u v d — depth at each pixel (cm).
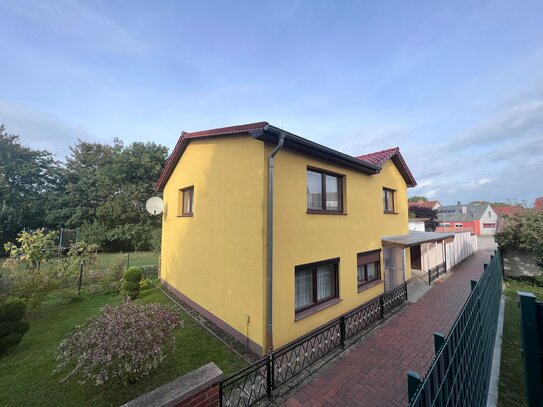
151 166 2616
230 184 635
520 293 227
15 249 841
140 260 1800
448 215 5066
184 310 788
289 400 402
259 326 522
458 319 253
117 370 380
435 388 183
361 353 535
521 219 1172
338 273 716
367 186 880
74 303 881
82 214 2519
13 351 555
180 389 278
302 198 620
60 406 392
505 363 482
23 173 2520
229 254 627
